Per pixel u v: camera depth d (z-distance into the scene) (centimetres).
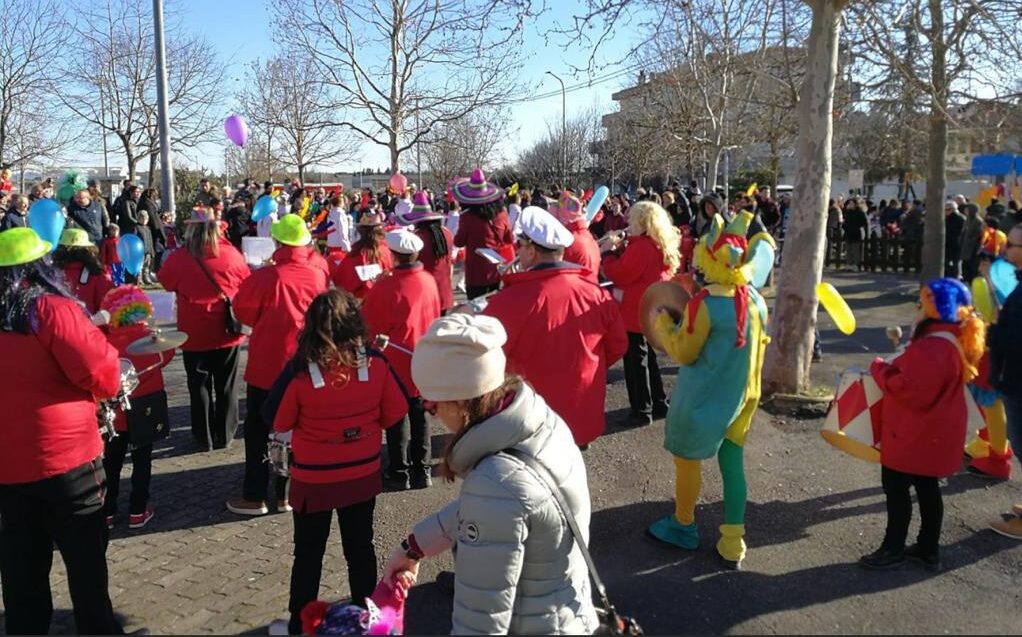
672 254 646
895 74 978
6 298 302
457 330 221
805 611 379
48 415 309
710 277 412
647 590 402
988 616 374
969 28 908
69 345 304
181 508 520
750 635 359
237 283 606
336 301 334
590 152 4341
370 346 347
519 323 407
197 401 621
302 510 337
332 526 492
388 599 253
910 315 1324
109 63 2603
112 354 318
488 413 221
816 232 684
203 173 3634
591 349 421
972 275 1548
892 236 2073
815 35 666
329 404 330
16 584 321
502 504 206
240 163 4397
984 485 535
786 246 700
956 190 3206
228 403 635
